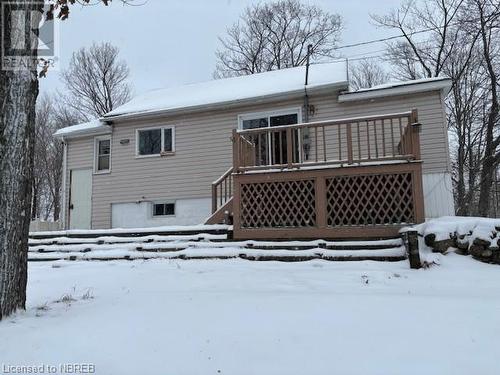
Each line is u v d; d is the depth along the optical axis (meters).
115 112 12.60
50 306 3.88
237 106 11.21
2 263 3.43
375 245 6.56
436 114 9.40
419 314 3.25
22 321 3.28
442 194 9.10
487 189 16.09
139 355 2.55
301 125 7.44
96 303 3.96
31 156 3.72
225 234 7.78
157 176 11.94
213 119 11.52
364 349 2.56
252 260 6.82
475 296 3.99
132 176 12.23
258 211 7.55
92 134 13.01
